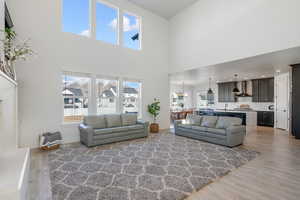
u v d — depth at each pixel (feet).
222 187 7.05
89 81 16.21
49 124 13.61
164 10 20.81
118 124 16.57
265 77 25.05
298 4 11.10
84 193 6.54
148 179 7.71
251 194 6.51
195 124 17.20
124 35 19.26
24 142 12.46
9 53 9.30
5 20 10.21
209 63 17.22
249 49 13.84
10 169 3.67
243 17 14.23
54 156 10.92
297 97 16.57
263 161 10.08
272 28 12.38
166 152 11.83
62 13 14.46
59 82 14.14
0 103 5.50
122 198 6.21
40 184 7.24
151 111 20.27
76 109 15.40
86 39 15.80
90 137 13.07
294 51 12.19
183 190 6.77
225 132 13.50
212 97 34.09
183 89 37.55
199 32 18.35
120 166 9.26
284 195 6.44
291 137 17.04
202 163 9.72
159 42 22.17
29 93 12.69
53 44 13.84
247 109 26.76
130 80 19.54
